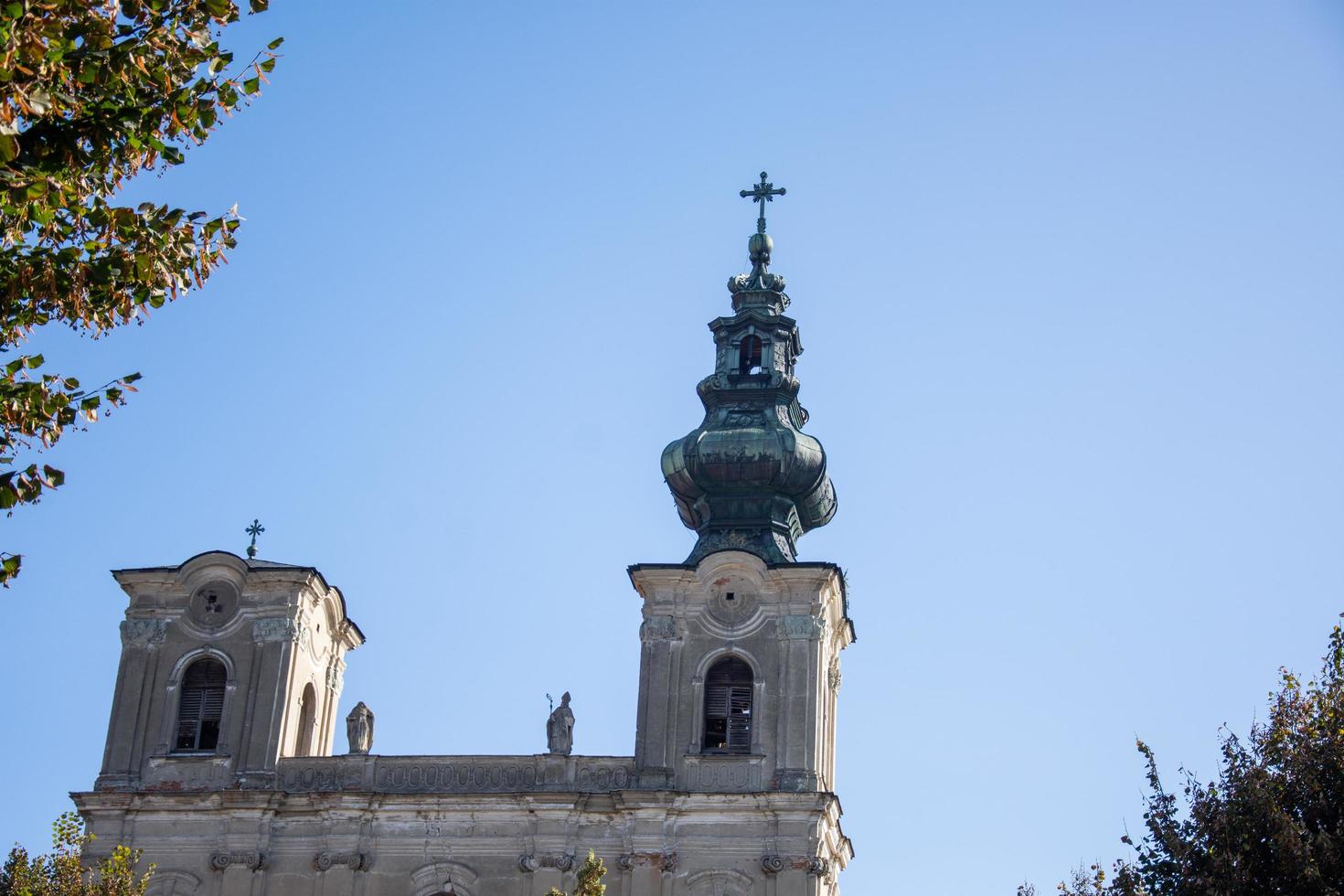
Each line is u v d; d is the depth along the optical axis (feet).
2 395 102.89
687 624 233.55
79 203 105.70
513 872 222.48
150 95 106.42
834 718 241.96
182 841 225.15
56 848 199.41
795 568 233.14
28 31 95.09
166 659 235.40
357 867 222.89
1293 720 166.30
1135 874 165.37
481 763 229.04
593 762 228.43
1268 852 158.30
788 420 254.88
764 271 271.08
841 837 235.61
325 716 246.68
